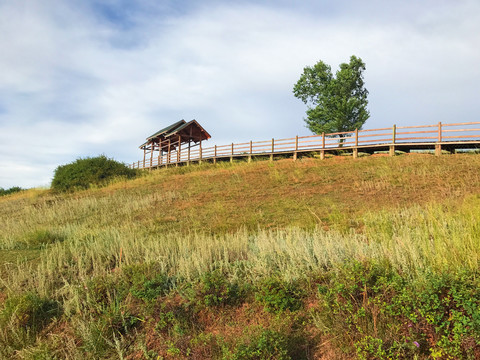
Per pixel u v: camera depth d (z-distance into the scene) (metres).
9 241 9.49
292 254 5.74
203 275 5.33
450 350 2.87
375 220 7.44
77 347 4.48
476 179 11.79
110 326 4.69
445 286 3.36
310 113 31.86
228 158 25.62
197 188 16.44
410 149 18.64
